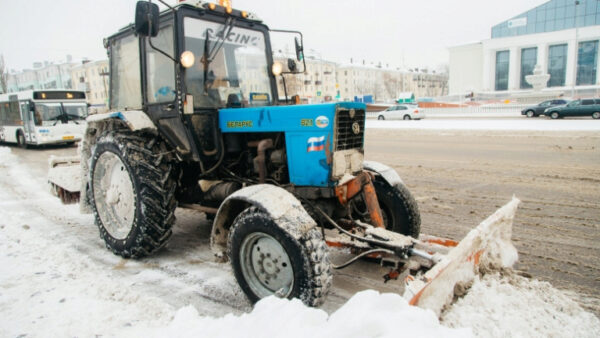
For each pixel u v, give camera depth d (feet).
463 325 8.26
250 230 9.82
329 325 7.25
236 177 13.03
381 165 13.50
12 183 28.55
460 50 175.94
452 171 27.58
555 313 9.00
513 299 9.28
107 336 8.83
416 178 25.89
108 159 14.38
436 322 7.02
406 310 7.18
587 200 19.27
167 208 13.05
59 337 8.87
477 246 9.87
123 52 15.08
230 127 12.66
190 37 12.41
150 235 12.94
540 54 151.02
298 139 11.28
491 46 159.43
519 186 22.57
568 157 30.83
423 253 9.55
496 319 8.52
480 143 41.37
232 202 10.70
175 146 13.20
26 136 52.39
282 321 7.73
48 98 50.78
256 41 14.53
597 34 139.33
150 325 9.25
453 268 8.91
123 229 14.03
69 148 51.83
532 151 34.55
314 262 9.00
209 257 13.82
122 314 9.77
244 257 10.24
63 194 21.47
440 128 60.59
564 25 148.87
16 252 14.05
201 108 12.65
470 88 172.55
